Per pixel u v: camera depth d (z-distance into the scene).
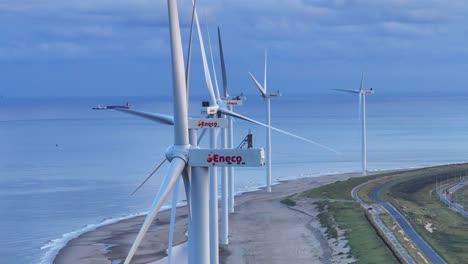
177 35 47.50
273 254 108.56
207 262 49.16
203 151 47.88
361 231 118.00
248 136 76.44
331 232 121.25
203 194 48.59
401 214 136.50
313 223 134.00
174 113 48.34
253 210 151.12
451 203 154.25
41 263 107.94
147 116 59.31
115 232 130.88
